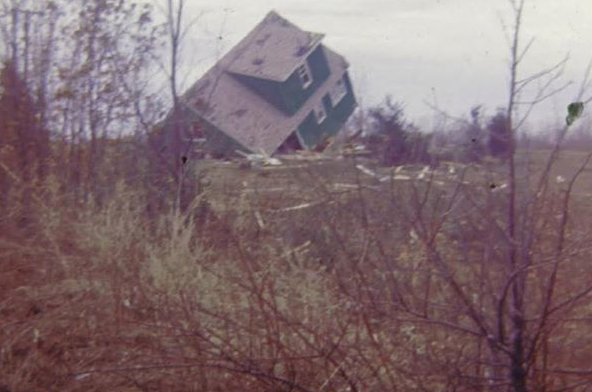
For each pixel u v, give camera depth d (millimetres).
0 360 15344
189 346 13695
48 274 16844
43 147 22656
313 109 61500
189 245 16297
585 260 11898
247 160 23781
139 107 24562
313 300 13391
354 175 13734
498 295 11758
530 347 11617
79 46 24562
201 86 27797
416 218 12312
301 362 13156
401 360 12227
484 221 12164
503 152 12477
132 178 22094
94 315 15383
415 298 12273
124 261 15930
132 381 13898
